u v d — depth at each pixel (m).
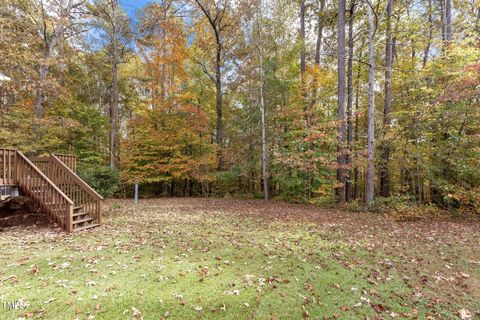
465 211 8.53
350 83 12.21
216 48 14.68
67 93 11.73
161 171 15.32
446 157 8.78
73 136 14.24
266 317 2.78
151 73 15.55
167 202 11.92
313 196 11.88
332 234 6.05
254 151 13.95
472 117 8.34
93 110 14.91
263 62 12.62
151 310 2.79
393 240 5.60
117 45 14.64
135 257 4.30
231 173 13.79
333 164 10.01
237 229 6.51
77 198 7.10
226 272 3.80
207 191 16.62
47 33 11.49
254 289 3.32
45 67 10.51
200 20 14.94
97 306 2.80
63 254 4.38
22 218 6.52
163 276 3.58
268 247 5.03
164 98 15.41
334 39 13.85
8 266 3.80
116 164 15.77
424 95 9.28
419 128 9.24
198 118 15.02
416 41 11.52
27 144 10.26
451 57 9.06
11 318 2.56
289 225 6.99
